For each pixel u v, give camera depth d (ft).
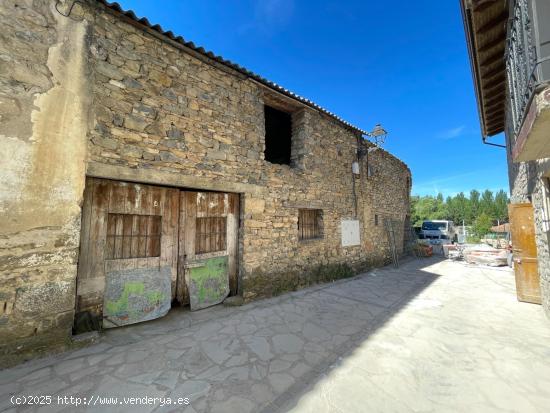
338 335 10.28
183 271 12.79
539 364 8.21
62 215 8.68
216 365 7.95
